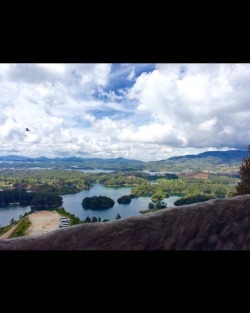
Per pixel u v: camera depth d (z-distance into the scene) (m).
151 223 1.67
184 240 1.68
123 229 1.62
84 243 1.55
